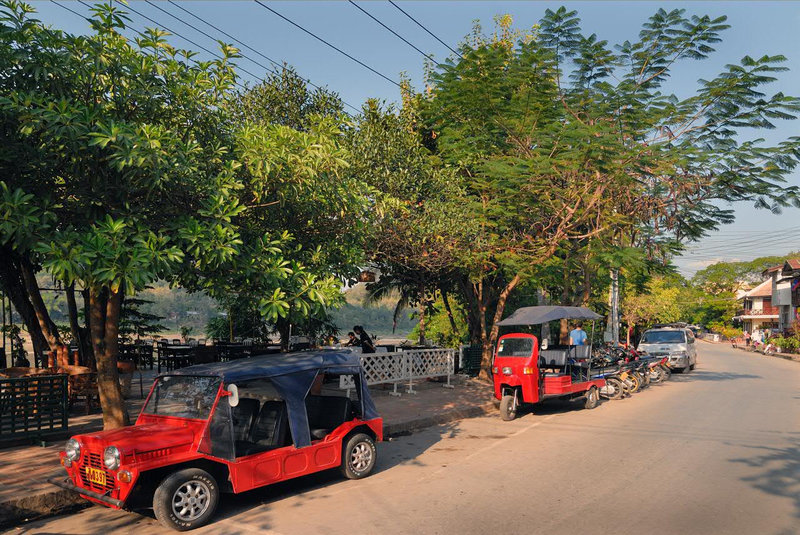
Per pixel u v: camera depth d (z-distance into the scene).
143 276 6.97
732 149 16.33
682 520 6.51
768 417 13.83
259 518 6.68
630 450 10.20
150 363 20.12
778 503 7.12
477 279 17.61
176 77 8.73
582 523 6.41
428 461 9.45
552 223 17.61
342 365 8.48
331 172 9.49
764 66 15.03
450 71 17.44
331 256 10.54
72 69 7.64
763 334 56.97
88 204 7.99
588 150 14.39
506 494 7.52
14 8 7.46
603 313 35.97
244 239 9.20
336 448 8.05
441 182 16.70
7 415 9.26
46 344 13.06
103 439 6.51
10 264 12.09
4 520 6.59
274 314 8.20
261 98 16.39
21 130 6.90
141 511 6.94
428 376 17.48
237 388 7.15
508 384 13.86
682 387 20.69
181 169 7.73
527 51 16.81
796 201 16.42
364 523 6.45
